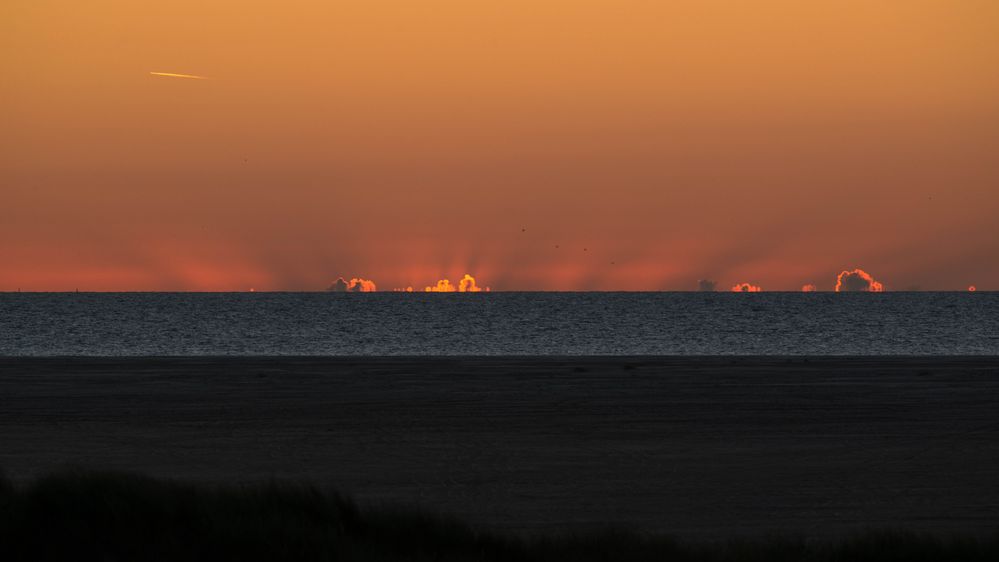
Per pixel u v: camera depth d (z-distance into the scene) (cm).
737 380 18038
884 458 10319
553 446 11056
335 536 5912
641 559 5962
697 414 13562
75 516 5894
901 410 13925
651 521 7694
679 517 7825
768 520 7719
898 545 6209
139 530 5831
